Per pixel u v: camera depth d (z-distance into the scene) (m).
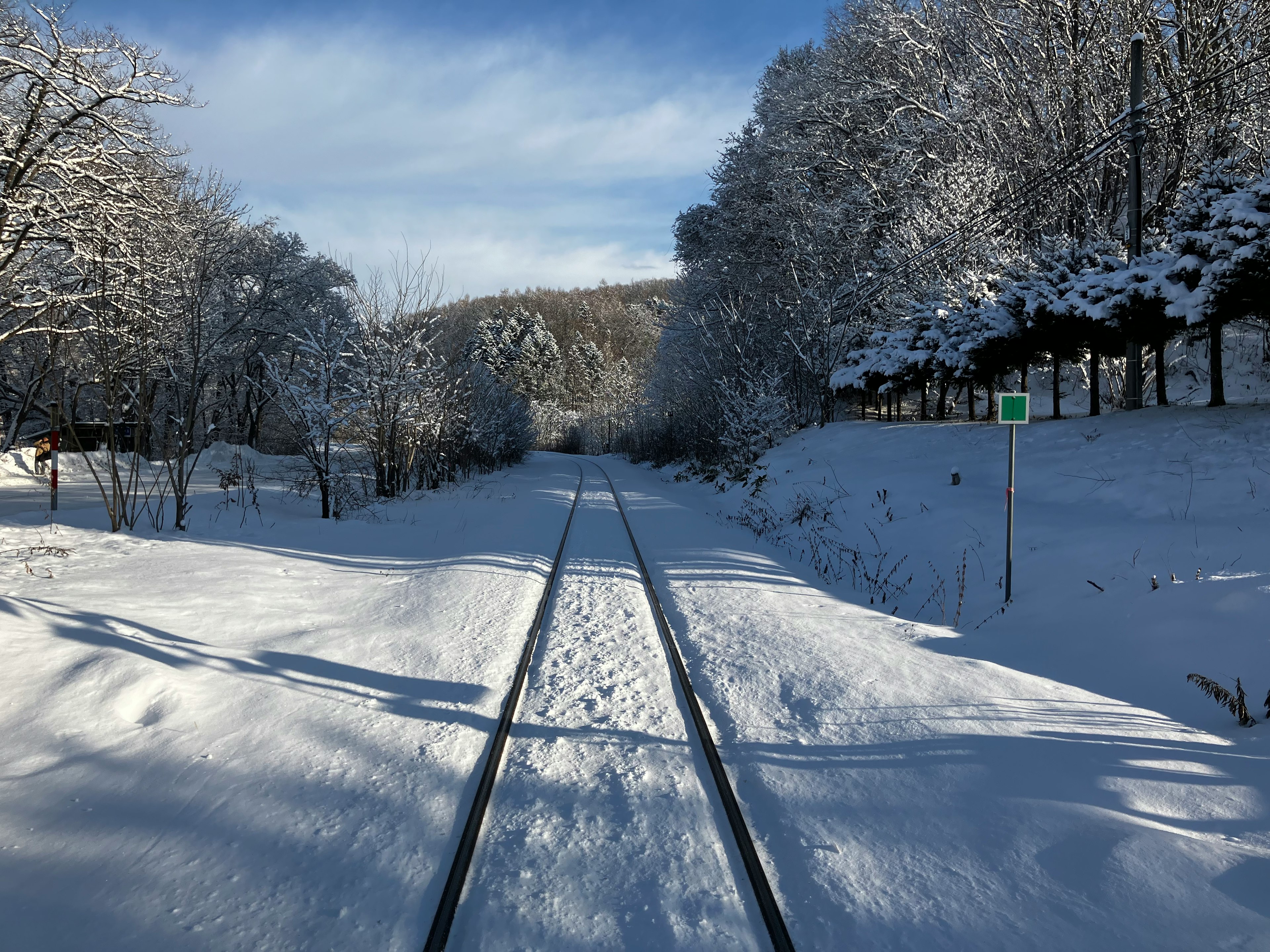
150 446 27.94
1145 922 2.86
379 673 5.80
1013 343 17.30
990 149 27.67
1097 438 13.43
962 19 30.20
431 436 22.77
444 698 5.30
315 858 3.33
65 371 15.52
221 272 25.70
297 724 4.77
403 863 3.30
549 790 3.99
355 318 19.66
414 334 19.62
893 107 31.08
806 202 30.94
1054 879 3.17
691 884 3.17
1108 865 3.23
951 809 3.79
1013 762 4.26
